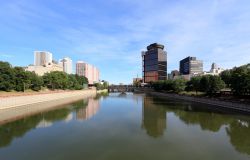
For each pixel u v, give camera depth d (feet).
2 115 278.46
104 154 135.95
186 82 604.90
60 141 163.43
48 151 140.97
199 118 260.83
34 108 355.36
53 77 575.79
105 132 192.44
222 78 460.96
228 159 127.44
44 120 248.73
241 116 267.18
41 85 507.71
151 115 289.94
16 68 413.59
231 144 156.56
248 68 353.92
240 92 322.34
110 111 330.34
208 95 446.19
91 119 257.96
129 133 189.47
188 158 129.29
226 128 207.82
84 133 188.34
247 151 141.59
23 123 230.48
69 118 263.49
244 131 194.80
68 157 130.72
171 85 645.10
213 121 240.94
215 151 141.59
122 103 464.65
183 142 162.20
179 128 209.46
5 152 139.13
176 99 567.59
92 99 590.55
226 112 302.66
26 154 135.64
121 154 135.95
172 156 132.57
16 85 402.93
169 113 306.35
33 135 180.86
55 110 336.29
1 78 353.72
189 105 407.23
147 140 167.63
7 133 187.52
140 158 129.70
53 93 531.50
